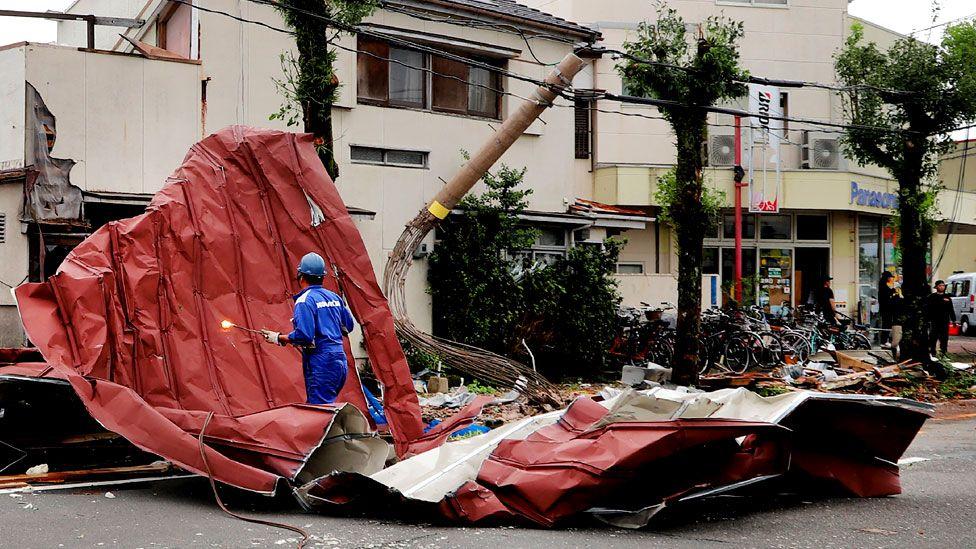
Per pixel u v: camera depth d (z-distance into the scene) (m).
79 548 5.50
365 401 9.30
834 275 27.02
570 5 24.84
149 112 14.38
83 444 8.30
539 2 26.02
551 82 13.57
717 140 24.89
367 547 5.70
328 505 6.62
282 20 16.42
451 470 6.75
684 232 15.41
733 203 24.77
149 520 6.29
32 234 13.16
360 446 7.42
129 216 14.16
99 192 13.57
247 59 16.12
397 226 17.48
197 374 8.52
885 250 28.17
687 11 25.86
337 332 8.23
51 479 7.63
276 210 9.59
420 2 17.58
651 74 14.98
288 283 9.48
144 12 18.11
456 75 18.52
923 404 7.65
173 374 8.42
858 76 19.59
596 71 24.67
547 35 19.38
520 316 17.36
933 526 6.76
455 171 18.28
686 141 15.27
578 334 18.14
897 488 7.90
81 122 13.83
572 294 18.09
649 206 24.59
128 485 7.57
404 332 13.23
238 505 6.89
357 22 12.54
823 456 7.76
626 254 24.80
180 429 6.96
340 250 9.58
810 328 20.72
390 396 9.25
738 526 6.64
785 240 26.78
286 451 6.87
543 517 6.41
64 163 13.34
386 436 9.18
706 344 18.58
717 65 14.80
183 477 7.88
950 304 20.80
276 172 9.62
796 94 26.83
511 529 6.31
